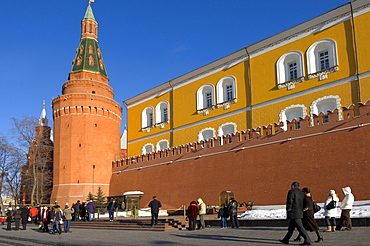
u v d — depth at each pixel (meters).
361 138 24.02
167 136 46.06
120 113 56.69
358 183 23.48
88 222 27.64
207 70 41.81
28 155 56.50
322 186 25.33
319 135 26.42
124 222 25.02
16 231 26.70
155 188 40.25
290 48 33.84
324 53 31.86
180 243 13.25
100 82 55.25
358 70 28.81
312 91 31.58
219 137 34.19
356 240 11.66
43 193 53.75
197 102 42.34
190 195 35.41
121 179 47.53
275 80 34.66
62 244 15.62
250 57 37.31
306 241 11.14
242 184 30.69
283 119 33.34
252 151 30.73
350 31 29.73
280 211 22.28
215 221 22.38
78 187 48.09
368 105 24.19
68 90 53.88
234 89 38.31
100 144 50.91
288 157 27.89
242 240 13.27
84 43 57.38
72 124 50.28
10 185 54.84
